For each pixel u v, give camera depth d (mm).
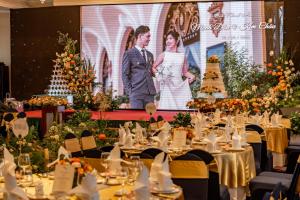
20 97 16812
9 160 4039
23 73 16781
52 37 16516
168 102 15836
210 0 15516
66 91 15141
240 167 6496
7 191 3297
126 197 3590
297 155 9039
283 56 14445
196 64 15633
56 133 7461
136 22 15969
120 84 16109
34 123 12914
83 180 3221
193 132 7785
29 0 17938
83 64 14414
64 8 16375
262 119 10531
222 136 7625
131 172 3982
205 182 4781
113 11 16094
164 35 15820
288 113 12414
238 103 10148
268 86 14086
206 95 10242
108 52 16156
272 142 9805
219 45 15500
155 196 3820
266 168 8180
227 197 5727
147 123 9016
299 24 15086
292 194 5371
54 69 16312
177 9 15727
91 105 13422
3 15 17875
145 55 15938
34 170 4730
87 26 16266
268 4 15227
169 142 7453
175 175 4816
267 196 4047
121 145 7152
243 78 14953
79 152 6184
